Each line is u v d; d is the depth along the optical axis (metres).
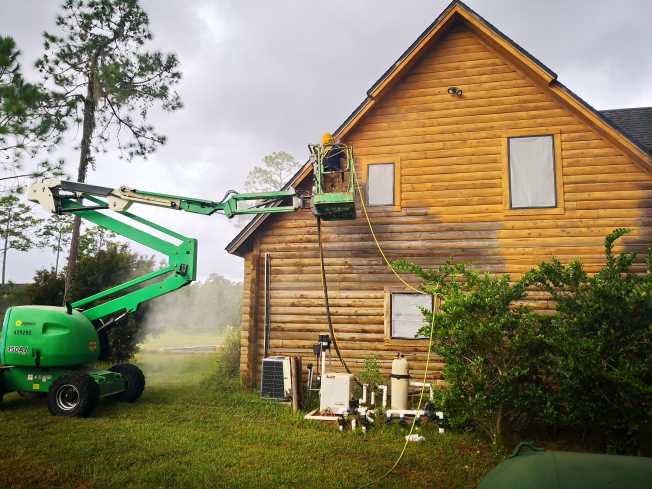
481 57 12.62
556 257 11.53
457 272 9.12
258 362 13.12
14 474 6.49
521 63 12.04
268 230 13.54
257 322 13.24
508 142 12.19
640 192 11.32
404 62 12.58
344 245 12.91
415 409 10.26
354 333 12.55
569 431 8.66
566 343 7.41
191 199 10.76
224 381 13.69
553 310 11.34
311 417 9.84
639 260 11.12
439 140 12.60
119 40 24.22
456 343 8.23
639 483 2.80
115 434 8.30
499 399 7.70
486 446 8.07
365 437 8.58
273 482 6.36
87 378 9.72
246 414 10.19
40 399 11.16
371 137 13.01
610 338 7.39
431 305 12.16
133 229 11.23
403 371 10.07
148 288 11.22
